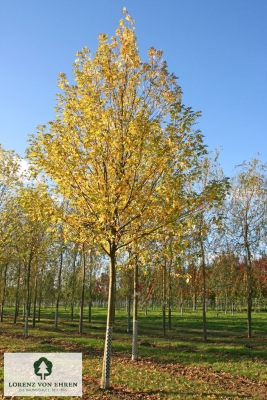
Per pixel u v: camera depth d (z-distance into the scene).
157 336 20.88
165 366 12.38
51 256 21.12
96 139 8.64
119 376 10.40
